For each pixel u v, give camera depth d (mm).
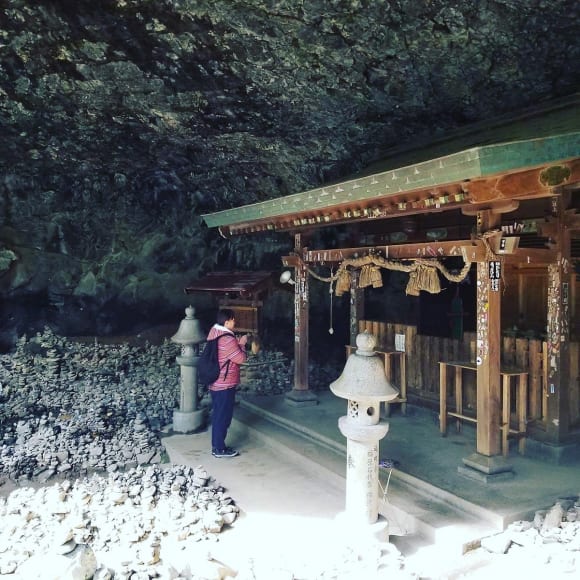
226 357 6328
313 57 5773
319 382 9695
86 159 8914
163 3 5172
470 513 4344
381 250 6133
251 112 7035
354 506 3977
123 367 10016
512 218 6777
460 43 5250
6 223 9492
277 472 5867
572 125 4652
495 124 6211
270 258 10562
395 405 7414
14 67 6219
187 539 4406
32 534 4609
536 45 5133
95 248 10078
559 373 5180
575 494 4523
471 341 6324
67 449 7480
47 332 9812
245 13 5203
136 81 6418
